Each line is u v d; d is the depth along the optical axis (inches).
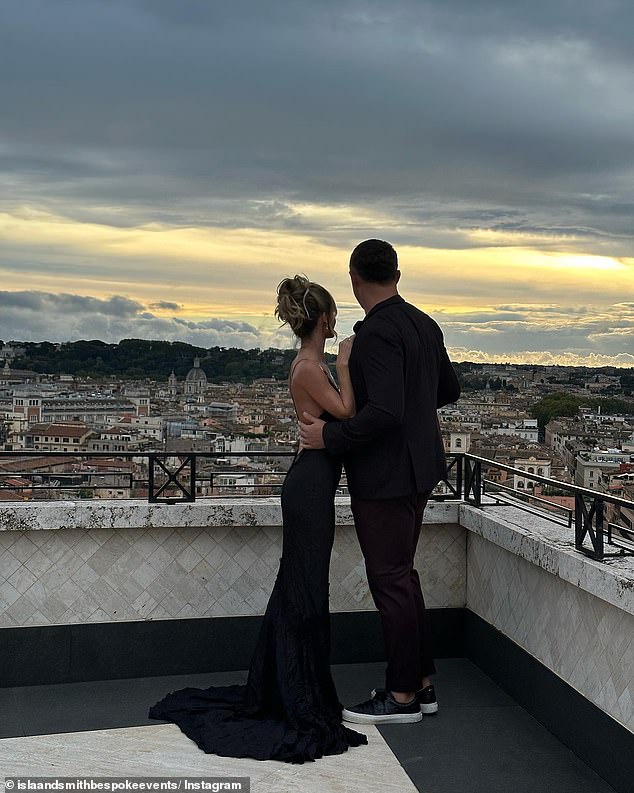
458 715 136.3
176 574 149.8
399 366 124.8
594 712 117.2
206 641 151.7
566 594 125.4
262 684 129.3
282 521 140.8
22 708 135.8
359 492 130.2
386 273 129.6
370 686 148.2
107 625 147.8
